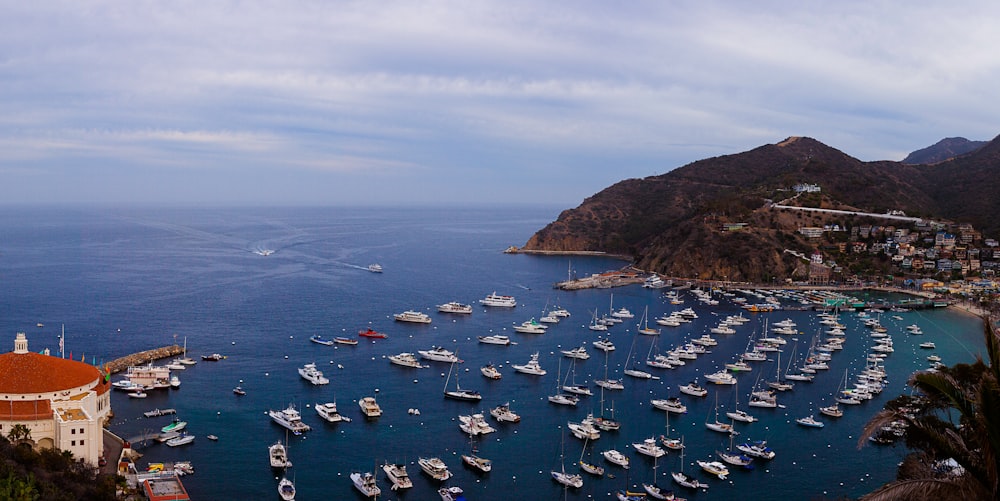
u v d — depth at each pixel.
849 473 137.88
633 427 162.38
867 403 183.12
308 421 161.88
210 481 130.00
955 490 39.19
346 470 135.88
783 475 137.00
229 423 159.50
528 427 160.88
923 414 64.62
